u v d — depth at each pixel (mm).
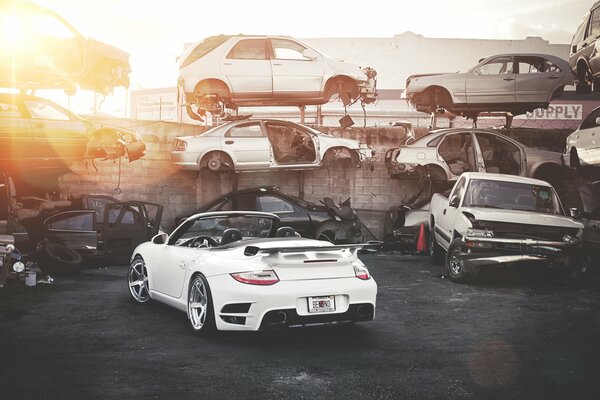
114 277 11508
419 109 18031
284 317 6008
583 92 15961
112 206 13234
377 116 30156
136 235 13594
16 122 12367
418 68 37875
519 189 11461
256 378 5086
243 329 6066
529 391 4797
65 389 4734
